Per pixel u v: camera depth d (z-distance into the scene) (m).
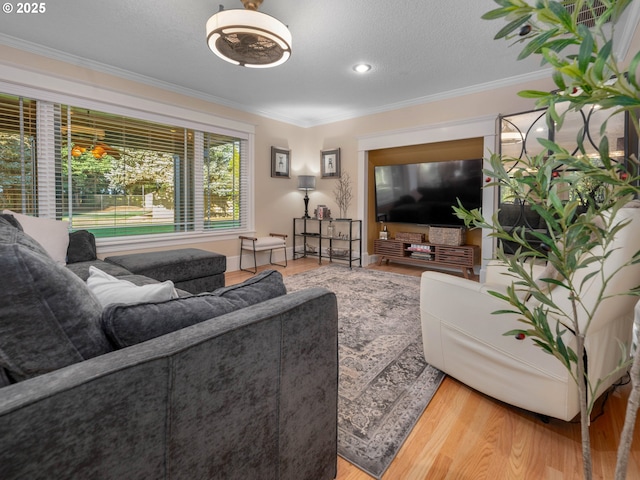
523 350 1.43
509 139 3.46
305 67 3.32
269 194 5.11
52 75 2.98
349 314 2.82
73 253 2.79
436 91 4.04
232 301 1.02
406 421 1.48
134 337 0.79
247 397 0.87
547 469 1.23
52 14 2.39
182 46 2.87
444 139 4.16
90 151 3.32
